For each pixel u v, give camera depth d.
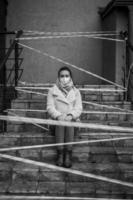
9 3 7.73
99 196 3.43
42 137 4.35
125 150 4.18
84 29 7.78
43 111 4.93
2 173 3.81
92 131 4.71
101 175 3.77
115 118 5.14
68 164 3.83
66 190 3.49
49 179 3.73
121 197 3.42
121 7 6.22
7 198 3.27
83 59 7.84
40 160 4.14
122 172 3.78
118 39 6.15
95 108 5.35
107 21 7.07
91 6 7.78
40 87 5.80
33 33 7.20
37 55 7.79
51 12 7.76
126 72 5.89
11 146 4.30
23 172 3.81
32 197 3.24
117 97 5.68
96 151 4.17
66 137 3.94
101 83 7.79
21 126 4.87
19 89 5.70
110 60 6.67
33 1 7.75
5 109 4.99
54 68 7.82
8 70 7.05
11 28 7.71
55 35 7.77
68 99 4.27
